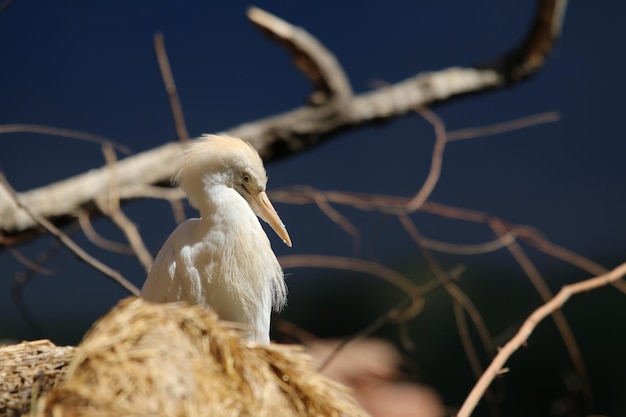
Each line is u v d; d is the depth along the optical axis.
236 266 5.09
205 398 3.57
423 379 11.66
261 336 5.21
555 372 12.27
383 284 14.30
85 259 6.41
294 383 3.97
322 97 9.67
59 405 3.46
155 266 5.21
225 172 5.22
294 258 7.42
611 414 11.93
